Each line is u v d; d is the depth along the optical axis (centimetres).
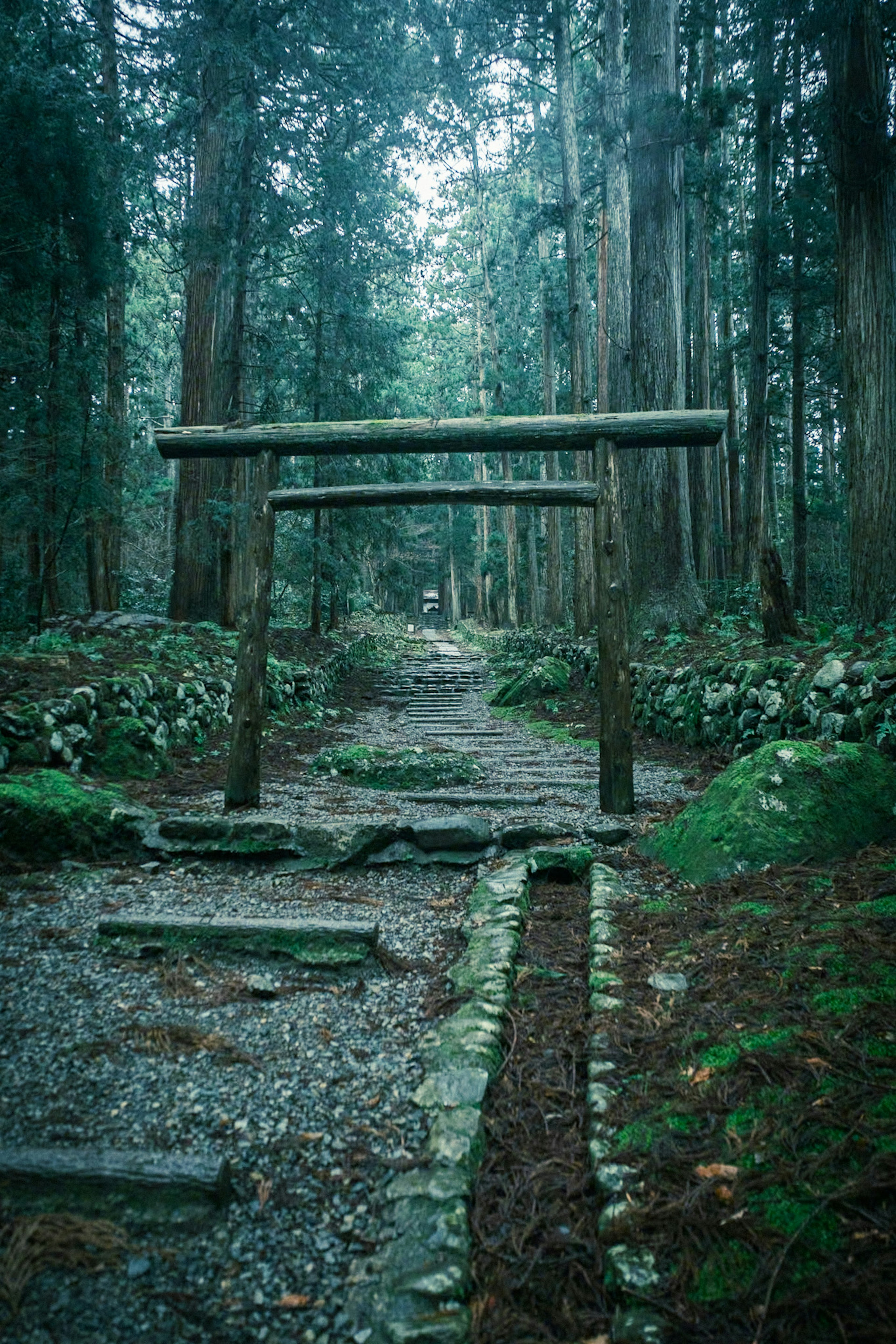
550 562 2072
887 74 688
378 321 1387
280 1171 185
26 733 470
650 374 1105
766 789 371
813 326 1514
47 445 856
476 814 496
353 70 1165
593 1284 154
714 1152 176
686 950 281
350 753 657
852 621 688
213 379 1115
